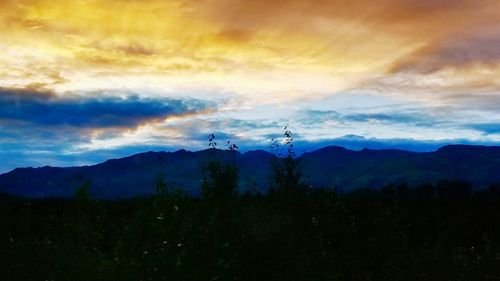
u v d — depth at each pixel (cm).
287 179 1255
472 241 1636
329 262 1009
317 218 1195
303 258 962
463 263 1127
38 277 1038
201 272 840
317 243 1080
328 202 1246
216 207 1022
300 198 1253
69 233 1180
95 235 1155
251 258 919
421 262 1119
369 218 1405
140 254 899
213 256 871
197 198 1066
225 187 1120
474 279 1060
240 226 988
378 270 1088
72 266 1015
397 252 1186
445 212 2420
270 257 926
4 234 1507
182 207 966
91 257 1034
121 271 886
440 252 1202
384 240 1251
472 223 1925
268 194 1188
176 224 925
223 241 919
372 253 1166
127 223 1080
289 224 1077
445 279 1050
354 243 1195
